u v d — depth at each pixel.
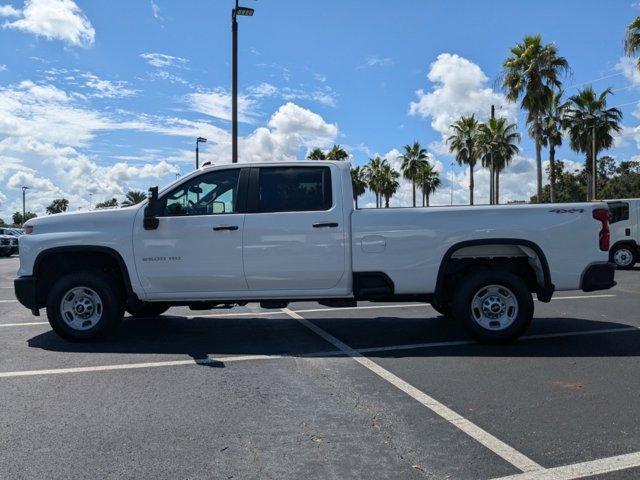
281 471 3.38
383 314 8.97
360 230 6.44
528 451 3.64
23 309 9.82
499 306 6.49
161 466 3.45
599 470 3.37
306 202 6.56
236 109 16.34
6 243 33.44
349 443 3.78
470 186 50.16
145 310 8.34
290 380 5.24
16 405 4.56
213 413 4.36
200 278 6.55
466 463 3.47
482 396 4.74
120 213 6.68
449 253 6.42
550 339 6.89
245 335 7.31
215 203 6.64
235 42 16.25
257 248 6.47
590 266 6.41
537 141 32.03
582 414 4.30
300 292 6.58
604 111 40.81
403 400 4.65
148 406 4.53
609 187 72.25
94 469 3.41
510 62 31.83
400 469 3.40
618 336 7.03
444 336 7.16
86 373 5.49
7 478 3.29
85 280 6.71
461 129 50.34
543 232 6.38
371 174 73.50
